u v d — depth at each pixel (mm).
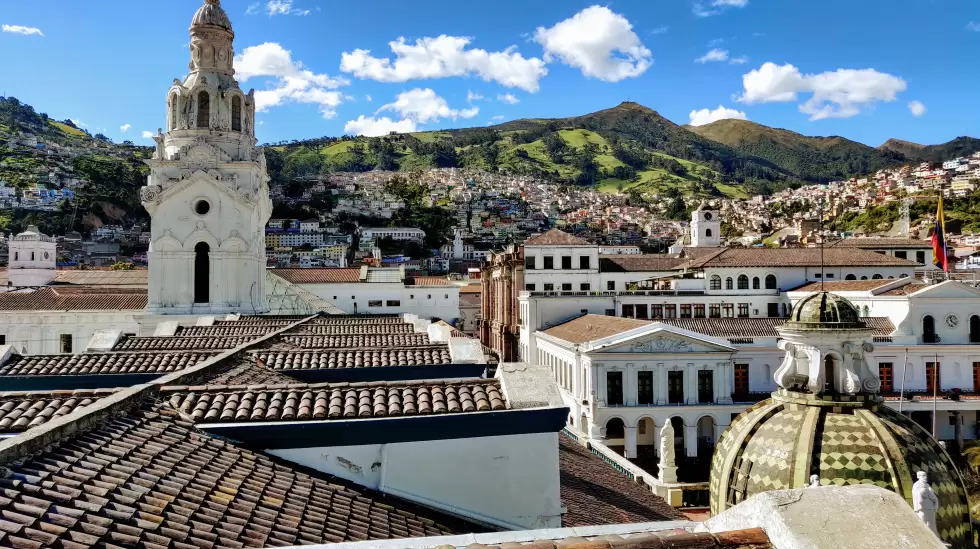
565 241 87688
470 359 23109
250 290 48312
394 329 34062
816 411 15375
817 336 15633
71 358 22078
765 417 16266
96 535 7520
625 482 26812
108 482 8914
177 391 13367
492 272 99000
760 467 15344
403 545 6805
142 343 27375
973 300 62812
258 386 13656
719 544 5809
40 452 9109
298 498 10391
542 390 13133
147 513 8383
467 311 132375
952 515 14281
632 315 75625
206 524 8578
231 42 50750
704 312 76188
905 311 62625
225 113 48875
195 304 47000
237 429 11750
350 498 11117
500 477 12289
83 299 57562
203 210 47656
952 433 60625
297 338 28625
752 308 76562
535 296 76500
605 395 55906
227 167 48188
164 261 46750
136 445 10398
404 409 12547
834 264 80438
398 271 93375
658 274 89938
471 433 12242
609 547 5879
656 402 56188
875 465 14281
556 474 12508
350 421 11906
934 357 61406
